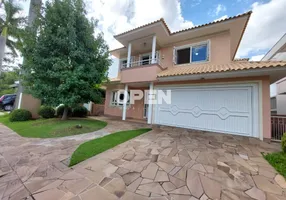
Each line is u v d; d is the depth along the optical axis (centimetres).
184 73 703
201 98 740
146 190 247
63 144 490
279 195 243
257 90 603
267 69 523
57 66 753
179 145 490
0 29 1594
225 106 670
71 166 332
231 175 303
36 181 269
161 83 886
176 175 299
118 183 266
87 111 1284
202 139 569
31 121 932
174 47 988
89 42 885
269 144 518
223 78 685
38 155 394
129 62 1023
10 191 239
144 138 576
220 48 832
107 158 378
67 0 819
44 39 786
